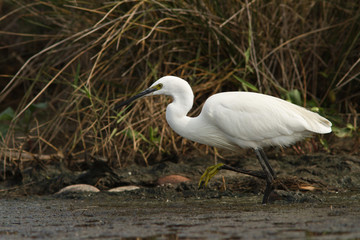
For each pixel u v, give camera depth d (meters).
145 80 10.63
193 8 10.42
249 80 10.97
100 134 10.65
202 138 8.23
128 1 10.20
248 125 7.69
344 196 7.77
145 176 9.71
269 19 10.91
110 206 7.62
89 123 11.08
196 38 10.80
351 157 9.80
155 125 10.94
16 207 7.90
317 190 8.38
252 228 5.48
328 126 7.81
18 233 5.77
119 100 11.04
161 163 10.16
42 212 7.31
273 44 10.88
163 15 10.92
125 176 9.73
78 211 7.25
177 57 11.10
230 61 11.02
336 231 5.16
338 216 6.03
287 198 7.57
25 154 11.05
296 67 10.91
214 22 10.39
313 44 11.14
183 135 8.25
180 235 5.26
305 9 11.19
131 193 8.73
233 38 10.69
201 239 5.02
